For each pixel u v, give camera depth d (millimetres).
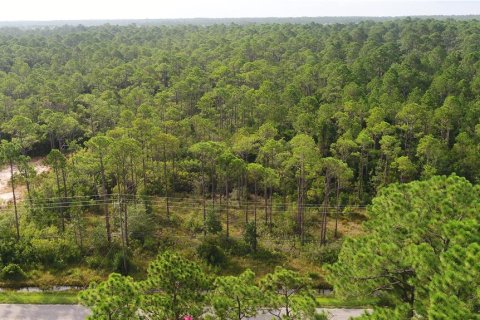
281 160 52750
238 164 45969
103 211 55344
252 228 46750
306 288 24938
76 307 37500
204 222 49031
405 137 61250
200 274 24859
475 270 16547
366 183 59031
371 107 65125
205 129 68875
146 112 67500
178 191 59969
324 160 47250
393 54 105562
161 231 50062
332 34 146750
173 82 92812
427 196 24109
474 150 53938
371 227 27938
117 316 21375
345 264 24219
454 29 141750
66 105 84875
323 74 87625
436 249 21703
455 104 60250
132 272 43625
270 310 24594
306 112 67875
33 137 64438
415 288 21781
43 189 56250
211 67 103750
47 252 45219
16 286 41719
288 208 54094
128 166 57031
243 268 44344
